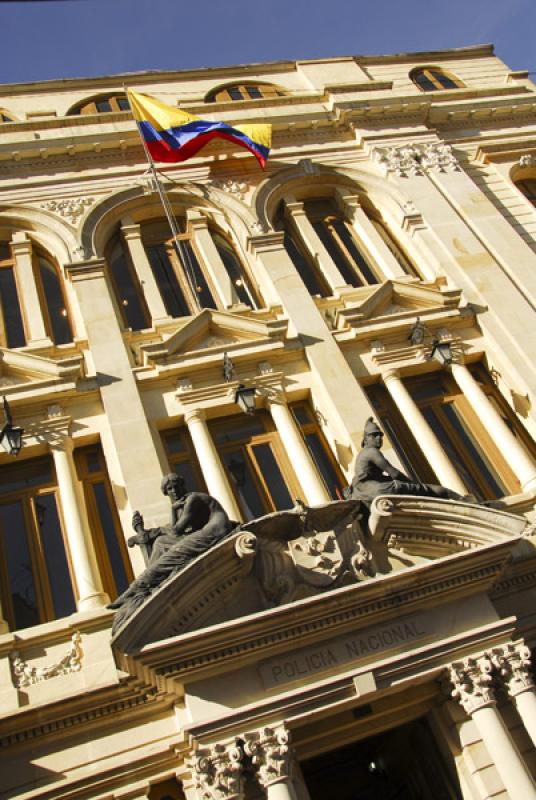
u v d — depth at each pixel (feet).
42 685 37.45
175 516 39.09
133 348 53.21
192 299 59.31
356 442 48.01
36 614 42.22
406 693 37.88
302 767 43.16
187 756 35.65
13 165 63.82
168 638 34.30
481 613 38.93
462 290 59.06
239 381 51.44
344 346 54.85
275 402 50.88
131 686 36.40
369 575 38.42
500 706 38.11
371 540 39.78
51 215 60.80
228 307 56.34
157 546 38.04
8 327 55.77
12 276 59.06
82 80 77.97
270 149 69.87
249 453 49.98
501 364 55.26
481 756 36.22
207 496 38.78
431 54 91.15
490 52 93.25
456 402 54.54
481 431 53.11
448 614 38.65
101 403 49.42
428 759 39.96
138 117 66.18
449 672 36.73
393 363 54.60
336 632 36.99
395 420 52.85
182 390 50.37
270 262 59.11
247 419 51.75
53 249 59.57
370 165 70.18
